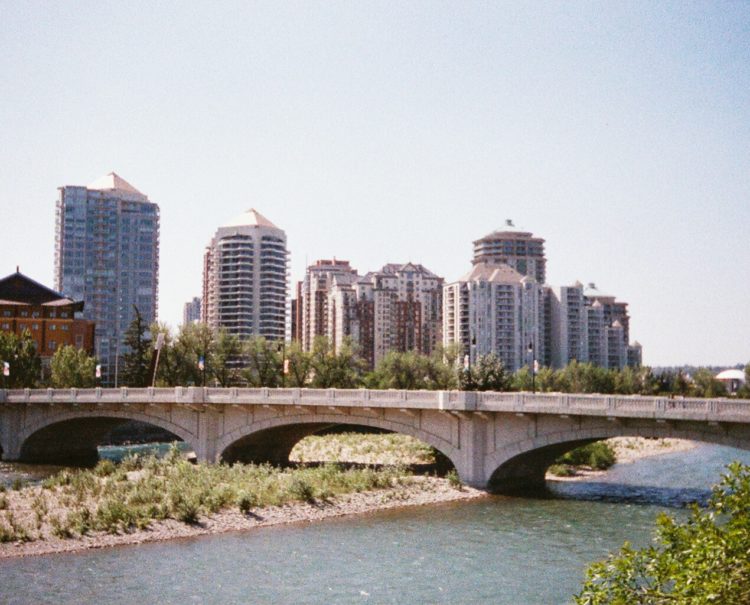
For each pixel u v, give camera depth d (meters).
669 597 19.78
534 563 45.81
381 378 150.12
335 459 92.06
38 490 67.50
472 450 70.69
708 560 19.28
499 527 55.56
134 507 56.72
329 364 145.12
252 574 43.47
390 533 53.66
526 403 66.62
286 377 143.38
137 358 137.25
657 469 90.38
